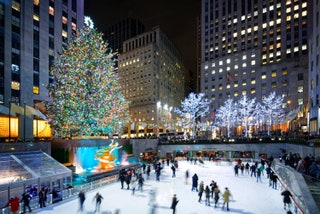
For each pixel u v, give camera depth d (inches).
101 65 1569.9
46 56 1984.5
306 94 2859.3
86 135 1512.1
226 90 3550.7
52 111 1507.1
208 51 3956.7
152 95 4284.0
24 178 765.9
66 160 1229.1
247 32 3644.2
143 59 4466.0
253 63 3373.5
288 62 3078.2
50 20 2062.0
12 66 1720.0
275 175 962.1
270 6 3508.9
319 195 560.1
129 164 1585.9
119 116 1840.6
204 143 2059.5
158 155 2192.4
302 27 3265.3
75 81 1454.2
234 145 1956.2
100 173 1204.5
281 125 2714.1
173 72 5378.9
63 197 777.6
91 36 1605.6
